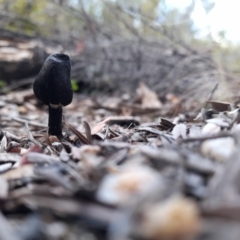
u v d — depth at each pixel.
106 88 0.39
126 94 0.38
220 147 0.08
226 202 0.06
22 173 0.08
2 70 0.36
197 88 0.28
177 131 0.11
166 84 0.35
